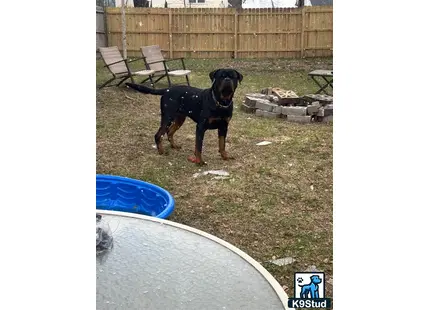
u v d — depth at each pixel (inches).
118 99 266.7
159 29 449.7
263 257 106.9
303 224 125.3
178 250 68.2
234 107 267.1
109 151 184.1
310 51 454.0
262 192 147.7
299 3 506.3
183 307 53.4
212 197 143.3
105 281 58.7
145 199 138.1
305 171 166.9
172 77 350.3
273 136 210.4
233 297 55.6
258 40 454.0
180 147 191.2
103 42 444.5
